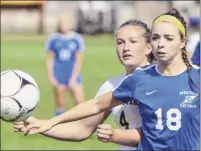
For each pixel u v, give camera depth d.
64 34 30.34
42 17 116.19
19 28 116.81
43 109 33.66
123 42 11.58
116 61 64.00
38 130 9.95
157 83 10.16
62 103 30.33
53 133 10.98
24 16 117.06
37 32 116.81
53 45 30.25
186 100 10.07
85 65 59.81
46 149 23.67
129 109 11.84
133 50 11.48
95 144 24.42
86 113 10.32
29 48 78.88
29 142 24.88
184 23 9.98
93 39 101.00
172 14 9.93
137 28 11.44
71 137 11.05
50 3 119.56
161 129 10.17
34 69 56.25
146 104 10.20
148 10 119.06
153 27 10.02
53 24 118.75
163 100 10.13
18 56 68.62
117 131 10.10
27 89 9.62
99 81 47.34
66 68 30.36
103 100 10.41
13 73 9.76
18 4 115.94
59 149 23.70
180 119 10.10
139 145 10.36
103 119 11.23
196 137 10.17
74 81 30.47
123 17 115.56
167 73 10.16
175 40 9.91
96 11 112.88
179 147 10.20
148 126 10.29
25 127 9.98
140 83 10.23
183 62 10.16
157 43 9.98
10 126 28.06
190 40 19.64
